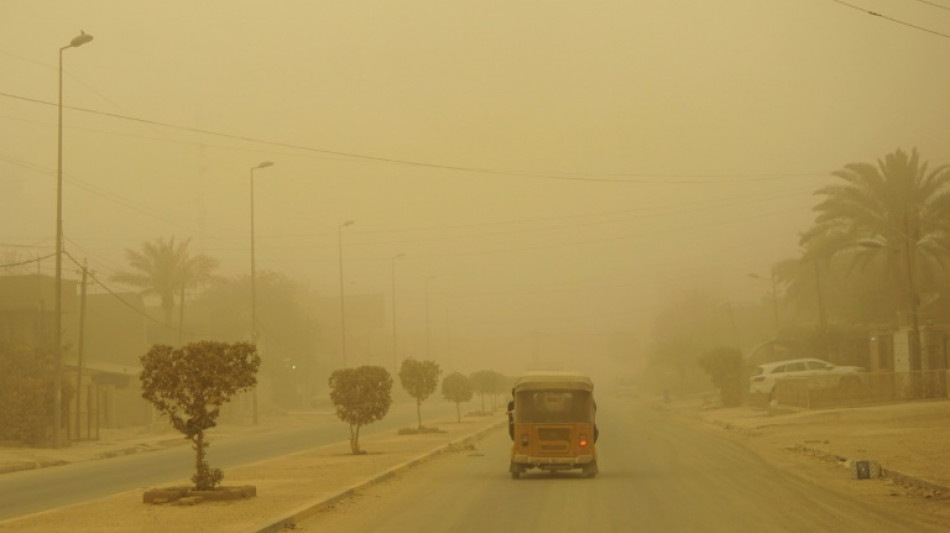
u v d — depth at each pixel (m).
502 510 16.30
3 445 39.09
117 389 57.84
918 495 17.56
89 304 64.25
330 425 58.53
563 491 19.20
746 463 25.08
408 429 43.91
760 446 31.39
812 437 32.81
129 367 61.78
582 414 22.55
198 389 18.55
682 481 20.72
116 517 15.98
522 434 22.53
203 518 15.69
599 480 21.47
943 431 31.03
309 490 19.66
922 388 44.50
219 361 18.67
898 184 54.84
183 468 28.55
